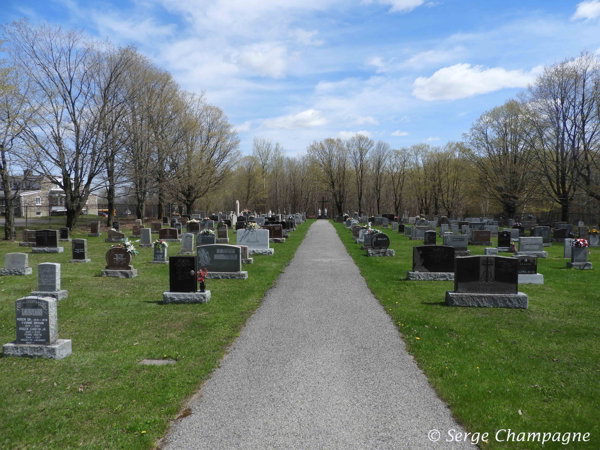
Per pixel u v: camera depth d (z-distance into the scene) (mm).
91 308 11805
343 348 8500
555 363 7699
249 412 5910
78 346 8703
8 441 5258
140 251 24922
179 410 6008
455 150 72062
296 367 7508
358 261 20875
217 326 9992
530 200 47562
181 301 12227
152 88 42656
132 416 5812
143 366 7578
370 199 99625
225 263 15883
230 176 58125
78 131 33219
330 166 82438
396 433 5367
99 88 35094
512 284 11750
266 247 23078
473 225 38062
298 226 52469
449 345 8641
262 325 10141
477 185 56031
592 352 8266
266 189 86562
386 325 10117
